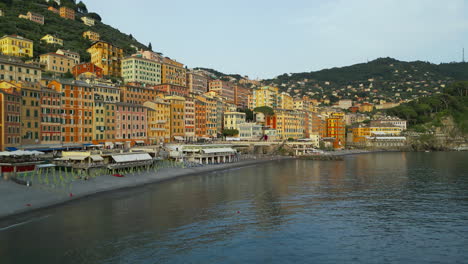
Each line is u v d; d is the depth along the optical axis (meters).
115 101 147.25
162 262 42.84
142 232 53.47
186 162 138.38
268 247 48.03
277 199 77.69
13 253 44.91
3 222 57.50
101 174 99.75
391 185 97.12
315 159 185.25
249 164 158.75
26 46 190.50
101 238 50.59
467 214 65.19
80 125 129.62
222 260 43.72
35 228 54.81
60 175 89.75
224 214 64.38
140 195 81.25
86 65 190.00
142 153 118.56
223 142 187.62
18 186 77.31
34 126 112.94
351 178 111.50
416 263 43.75
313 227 56.97
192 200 76.06
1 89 100.44
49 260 42.97
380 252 46.97
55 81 124.50
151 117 162.12
